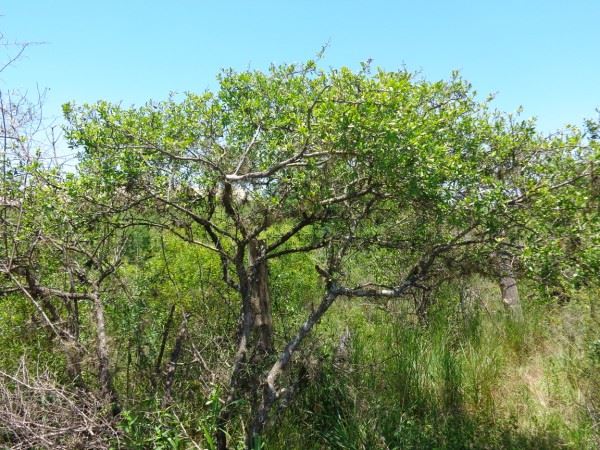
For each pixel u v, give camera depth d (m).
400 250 4.68
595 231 3.71
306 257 6.70
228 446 4.13
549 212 3.81
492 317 7.32
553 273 3.83
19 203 4.10
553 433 4.92
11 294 4.66
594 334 5.89
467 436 4.87
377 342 6.36
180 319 5.37
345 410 4.86
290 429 4.68
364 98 3.42
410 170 3.57
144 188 4.10
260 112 4.11
